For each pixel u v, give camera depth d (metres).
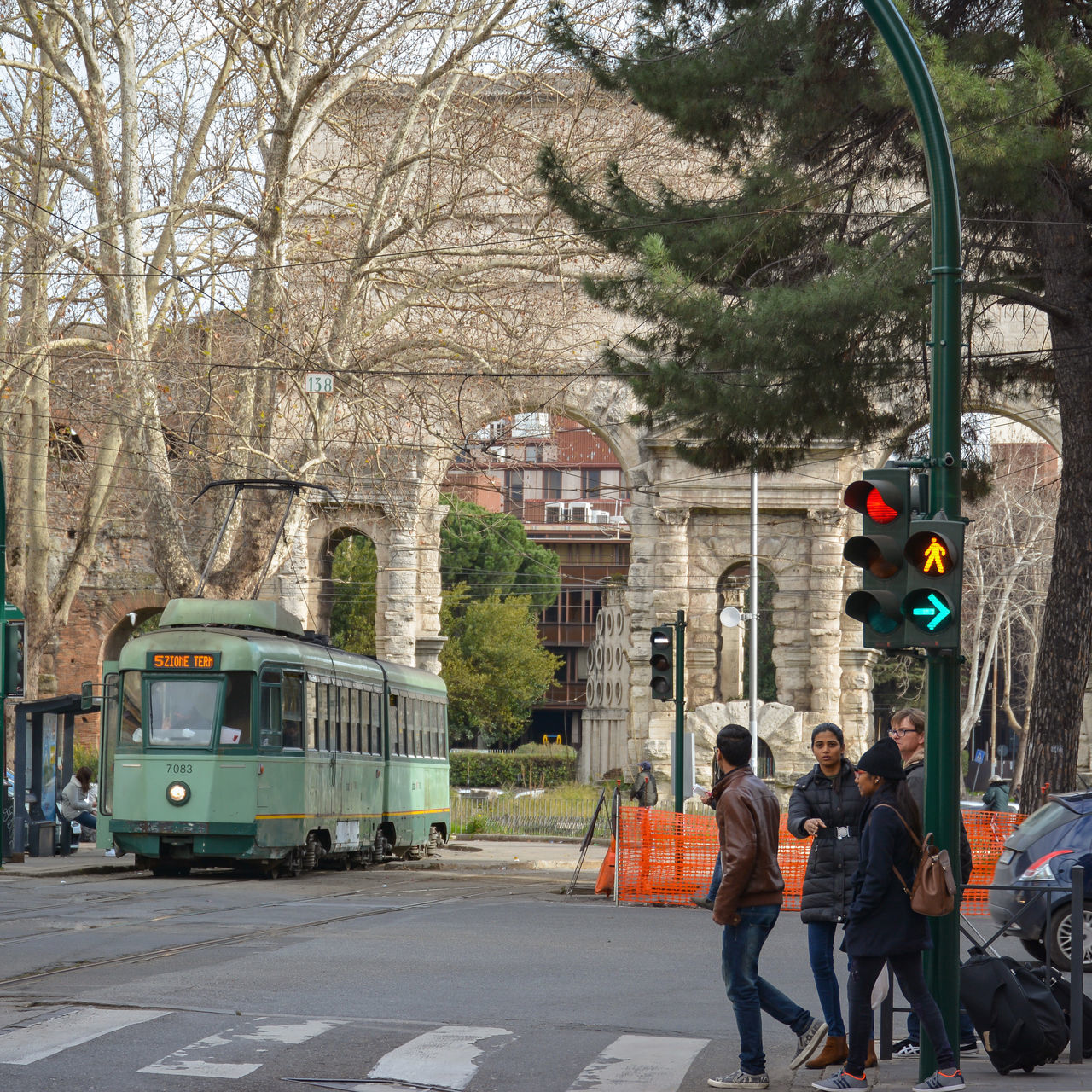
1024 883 23.27
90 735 76.19
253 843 34.38
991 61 29.33
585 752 104.00
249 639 35.41
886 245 29.89
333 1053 13.88
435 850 52.16
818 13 30.92
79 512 71.62
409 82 45.94
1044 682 33.66
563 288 45.19
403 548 71.12
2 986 17.14
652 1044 14.73
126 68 45.62
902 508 13.89
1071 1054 14.64
